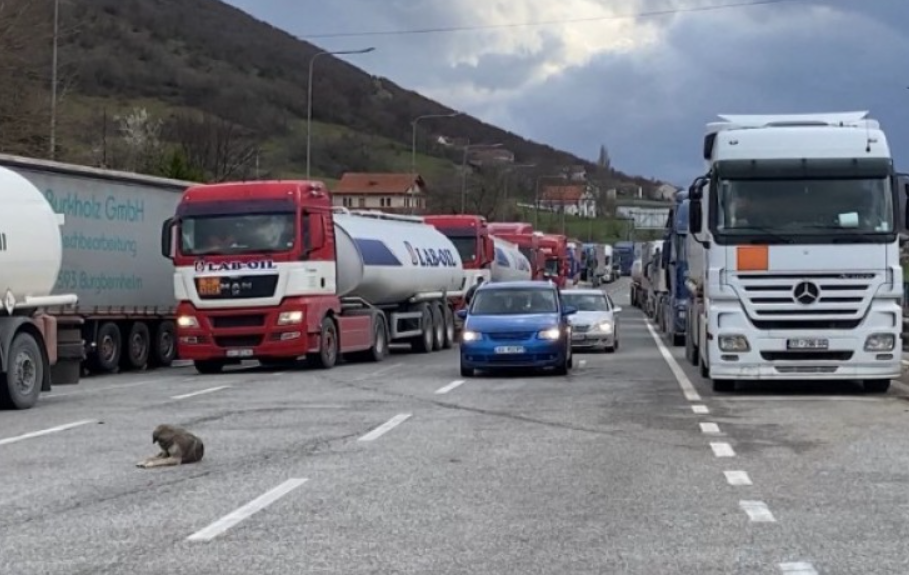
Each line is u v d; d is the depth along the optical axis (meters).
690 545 9.11
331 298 27.73
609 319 33.00
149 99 100.69
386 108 132.62
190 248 26.56
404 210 73.06
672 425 16.25
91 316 26.64
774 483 11.74
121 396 21.22
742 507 10.56
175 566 8.62
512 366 24.47
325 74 131.12
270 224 26.45
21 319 19.23
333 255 27.92
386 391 21.50
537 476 12.23
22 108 40.34
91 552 9.09
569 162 161.00
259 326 26.36
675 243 36.50
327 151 104.88
